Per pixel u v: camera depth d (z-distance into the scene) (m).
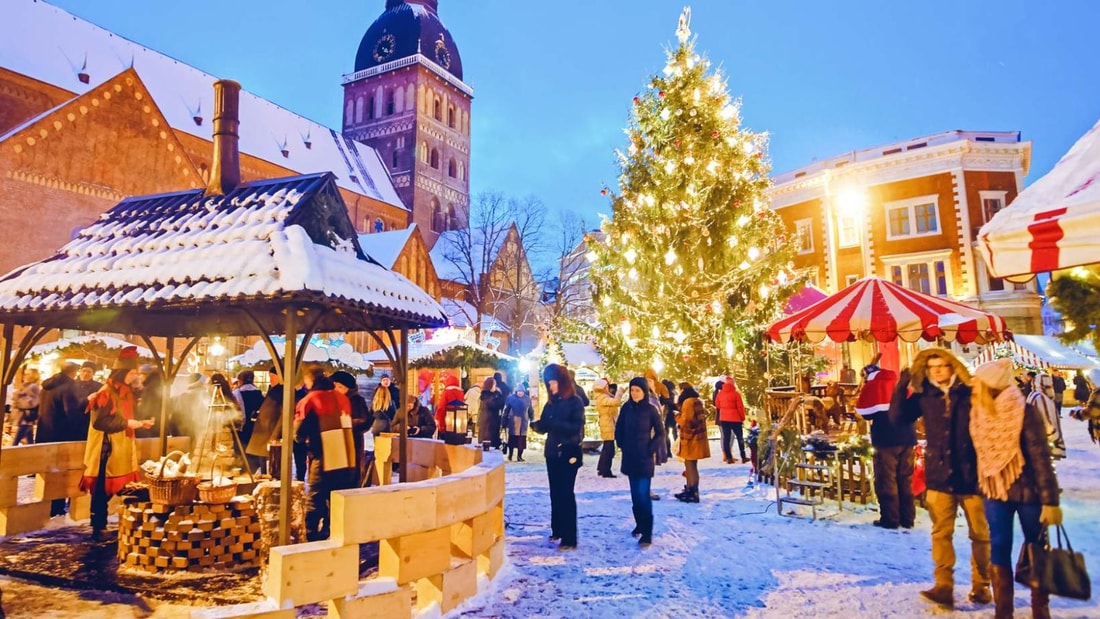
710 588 5.39
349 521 4.28
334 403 6.70
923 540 6.90
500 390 15.70
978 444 4.50
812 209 33.66
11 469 7.06
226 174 7.02
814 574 5.74
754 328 14.32
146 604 4.87
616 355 15.07
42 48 40.81
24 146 26.58
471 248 58.38
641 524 6.88
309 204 6.24
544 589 5.39
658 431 7.05
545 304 52.53
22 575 5.54
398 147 67.50
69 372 8.72
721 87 16.16
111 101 29.53
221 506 5.95
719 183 15.58
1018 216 3.99
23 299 5.94
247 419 9.43
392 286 6.68
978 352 26.38
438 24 73.38
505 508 9.02
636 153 16.52
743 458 13.13
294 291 4.99
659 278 15.04
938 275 30.05
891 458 7.50
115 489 6.84
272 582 4.01
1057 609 4.78
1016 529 7.33
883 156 31.36
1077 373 24.12
